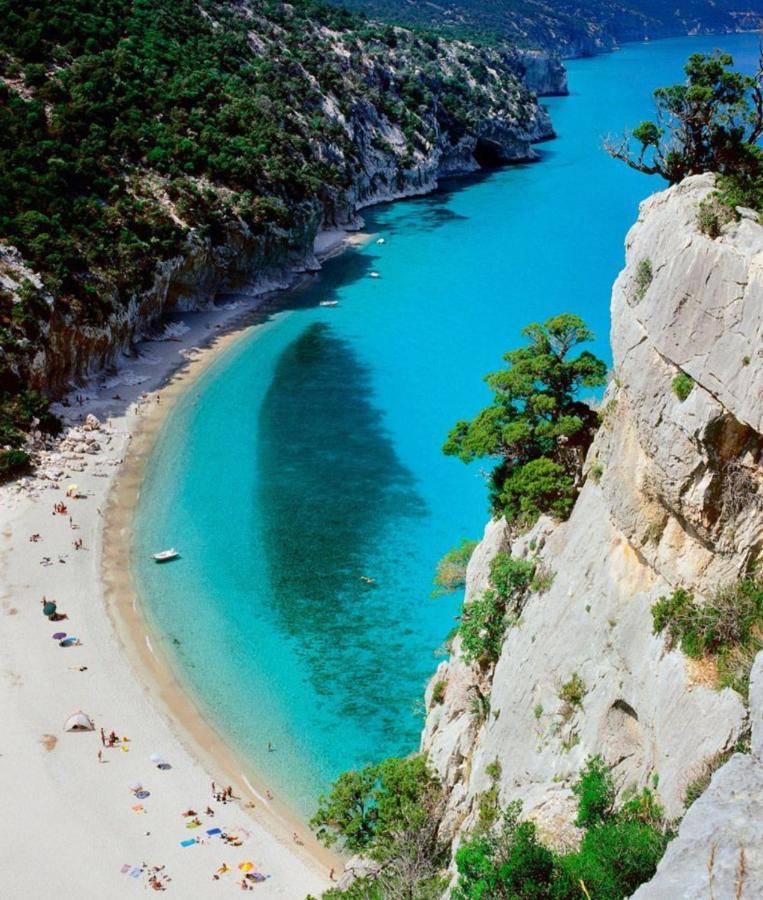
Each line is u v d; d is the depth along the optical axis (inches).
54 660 2098.9
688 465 1026.7
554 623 1309.1
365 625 2266.2
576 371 1646.2
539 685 1289.4
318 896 1561.3
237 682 2080.5
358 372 3759.8
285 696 2044.8
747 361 933.8
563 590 1318.9
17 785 1748.3
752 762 629.9
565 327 1690.5
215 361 3828.7
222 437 3196.4
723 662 971.9
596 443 1440.7
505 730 1346.0
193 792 1779.0
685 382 1027.3
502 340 4079.7
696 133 1247.5
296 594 2377.0
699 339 999.6
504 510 1644.9
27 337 3166.8
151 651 2165.4
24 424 3014.3
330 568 2484.0
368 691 2060.8
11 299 3181.6
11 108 4067.4
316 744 1919.3
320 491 2859.3
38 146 3927.2
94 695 2004.2
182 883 1576.0
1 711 1927.9
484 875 917.8
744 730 890.7
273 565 2490.2
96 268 3609.7
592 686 1181.1
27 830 1654.8
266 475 2950.3
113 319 3580.2
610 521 1246.9
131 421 3262.8
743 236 985.5
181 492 2837.1
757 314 922.1
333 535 2632.9
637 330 1142.3
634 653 1117.7
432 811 1461.6
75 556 2487.7
